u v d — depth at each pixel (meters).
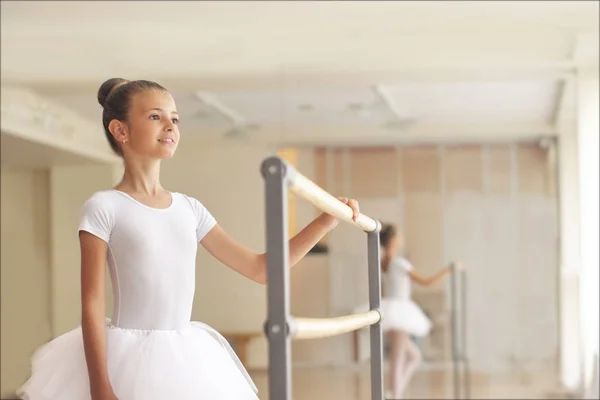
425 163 10.88
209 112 9.28
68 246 10.37
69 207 10.36
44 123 7.82
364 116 9.88
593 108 6.12
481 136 10.61
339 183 11.00
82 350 1.86
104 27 6.11
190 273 1.92
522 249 10.67
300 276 11.13
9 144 7.93
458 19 5.96
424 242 10.84
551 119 10.25
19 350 10.38
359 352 10.83
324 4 5.61
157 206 1.91
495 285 10.71
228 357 1.96
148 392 1.78
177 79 6.33
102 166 10.33
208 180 11.05
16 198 10.56
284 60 6.13
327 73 6.19
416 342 7.95
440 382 9.35
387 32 6.08
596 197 6.23
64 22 5.96
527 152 10.70
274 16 5.87
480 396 8.31
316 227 2.01
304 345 10.95
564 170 10.14
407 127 10.53
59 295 10.34
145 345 1.83
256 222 10.99
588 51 5.95
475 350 10.66
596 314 6.21
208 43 6.17
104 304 1.80
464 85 8.05
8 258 10.50
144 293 1.85
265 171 1.32
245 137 10.80
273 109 9.27
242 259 2.03
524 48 6.00
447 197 10.84
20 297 10.45
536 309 10.63
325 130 10.68
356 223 1.95
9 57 6.23
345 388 9.02
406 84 7.88
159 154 1.89
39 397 1.83
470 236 10.77
